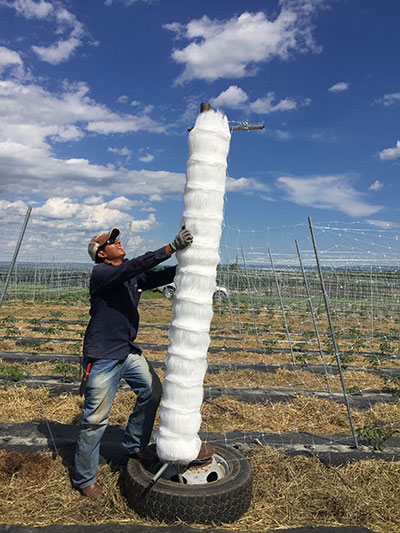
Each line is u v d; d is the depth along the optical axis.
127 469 3.29
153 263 3.14
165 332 12.74
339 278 16.19
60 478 3.55
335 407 6.03
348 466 4.04
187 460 3.15
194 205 3.21
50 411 5.34
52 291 20.17
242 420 5.43
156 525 2.96
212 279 3.22
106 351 3.30
